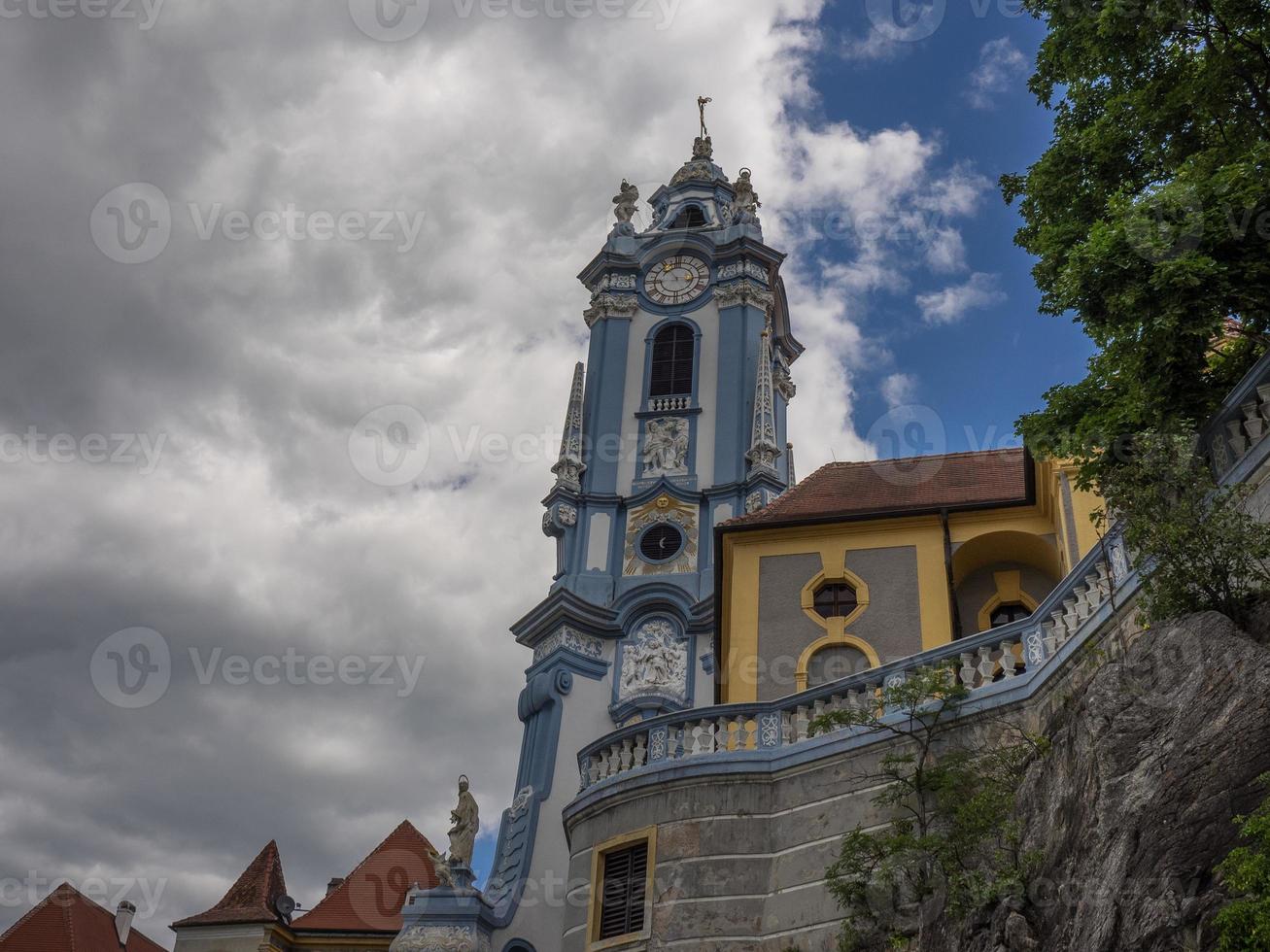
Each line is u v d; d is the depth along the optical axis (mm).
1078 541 26922
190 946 41906
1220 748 14445
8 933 41219
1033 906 16594
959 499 30953
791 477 51844
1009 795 18844
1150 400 19016
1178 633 16203
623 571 46812
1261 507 17172
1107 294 18953
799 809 22406
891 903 19688
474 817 34000
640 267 54031
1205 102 20734
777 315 54375
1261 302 18281
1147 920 13953
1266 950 12008
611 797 24250
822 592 30203
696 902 22188
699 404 50000
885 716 22172
